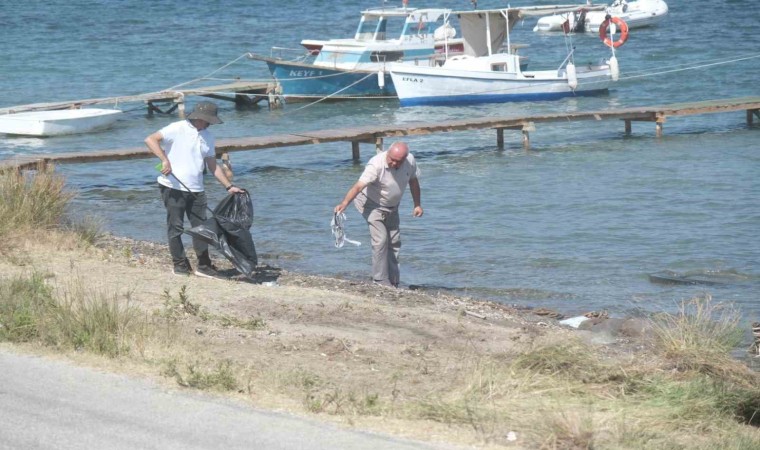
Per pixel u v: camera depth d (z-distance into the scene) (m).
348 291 45.12
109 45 196.25
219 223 43.78
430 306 43.31
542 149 98.56
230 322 34.81
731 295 48.19
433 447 22.98
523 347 33.66
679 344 35.25
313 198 73.69
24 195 51.19
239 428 23.39
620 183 78.81
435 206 70.81
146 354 29.23
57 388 25.73
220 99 140.50
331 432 23.48
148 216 67.56
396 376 29.34
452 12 140.50
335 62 139.50
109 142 107.62
